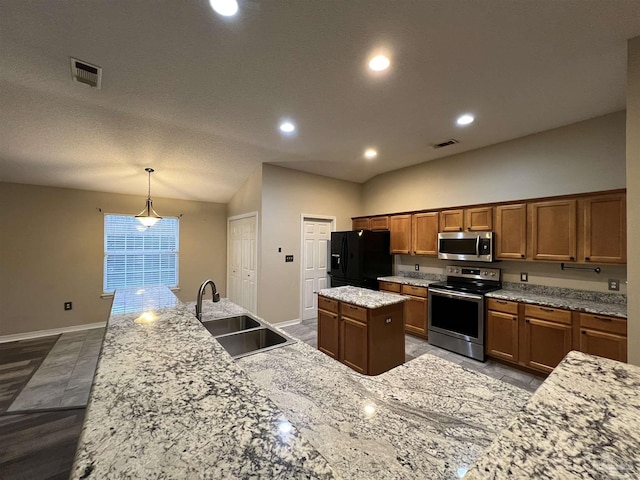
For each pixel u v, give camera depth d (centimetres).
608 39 181
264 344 187
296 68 215
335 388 109
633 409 71
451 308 350
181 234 530
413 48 192
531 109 275
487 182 376
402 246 447
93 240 453
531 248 308
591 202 269
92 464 51
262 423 66
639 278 178
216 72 222
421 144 370
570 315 263
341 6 159
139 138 332
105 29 180
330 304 301
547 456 55
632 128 181
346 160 435
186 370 94
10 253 396
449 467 69
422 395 104
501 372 298
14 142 312
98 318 453
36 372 302
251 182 463
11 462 183
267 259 436
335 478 50
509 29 174
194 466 52
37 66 216
